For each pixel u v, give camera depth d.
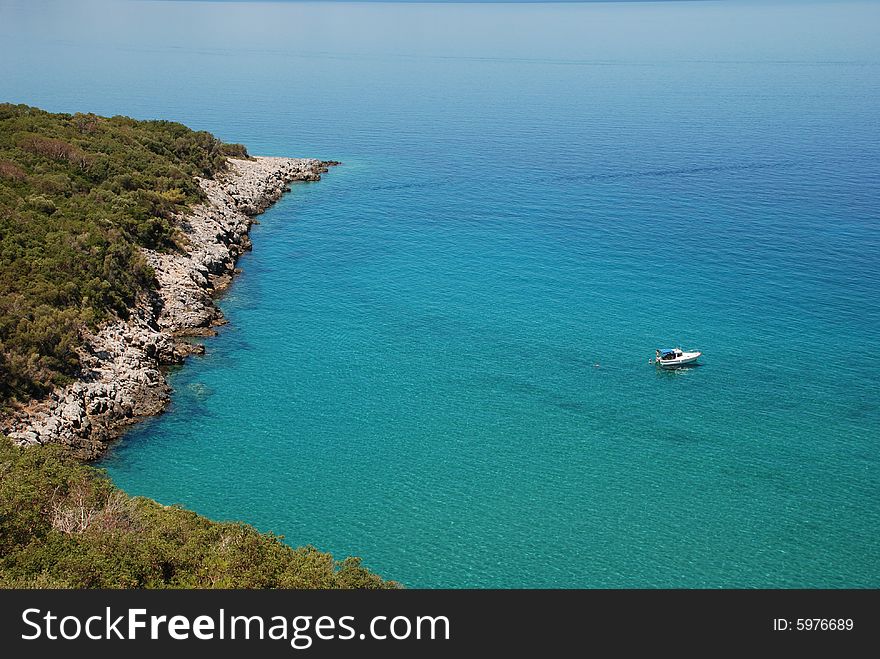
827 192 153.50
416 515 65.12
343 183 163.00
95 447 71.00
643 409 80.25
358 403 80.75
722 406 80.81
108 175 115.19
